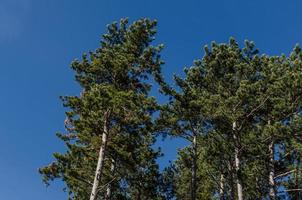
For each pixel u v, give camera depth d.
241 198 21.28
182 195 29.66
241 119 22.94
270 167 23.89
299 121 21.03
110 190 26.28
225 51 25.20
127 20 26.69
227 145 22.70
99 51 25.88
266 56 24.61
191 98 23.64
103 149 22.08
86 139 23.08
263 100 22.27
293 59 24.08
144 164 28.06
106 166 26.50
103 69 24.72
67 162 23.97
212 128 23.23
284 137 21.67
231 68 24.78
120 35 26.58
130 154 23.97
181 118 23.55
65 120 25.27
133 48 25.66
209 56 25.61
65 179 23.75
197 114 23.27
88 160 24.36
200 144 24.23
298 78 21.34
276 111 21.86
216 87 24.77
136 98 22.12
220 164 24.66
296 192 24.73
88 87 24.78
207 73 24.98
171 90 23.78
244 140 22.83
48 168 23.59
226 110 22.08
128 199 27.42
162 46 25.08
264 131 21.25
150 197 28.53
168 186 29.86
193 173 25.52
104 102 21.48
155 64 24.75
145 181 28.23
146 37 26.17
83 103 22.84
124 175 27.11
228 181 25.94
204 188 27.66
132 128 23.34
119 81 24.91
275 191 23.25
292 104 21.73
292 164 24.86
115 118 22.89
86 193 25.89
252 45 25.94
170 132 24.69
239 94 21.73
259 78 24.31
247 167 24.00
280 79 21.66
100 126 22.89
